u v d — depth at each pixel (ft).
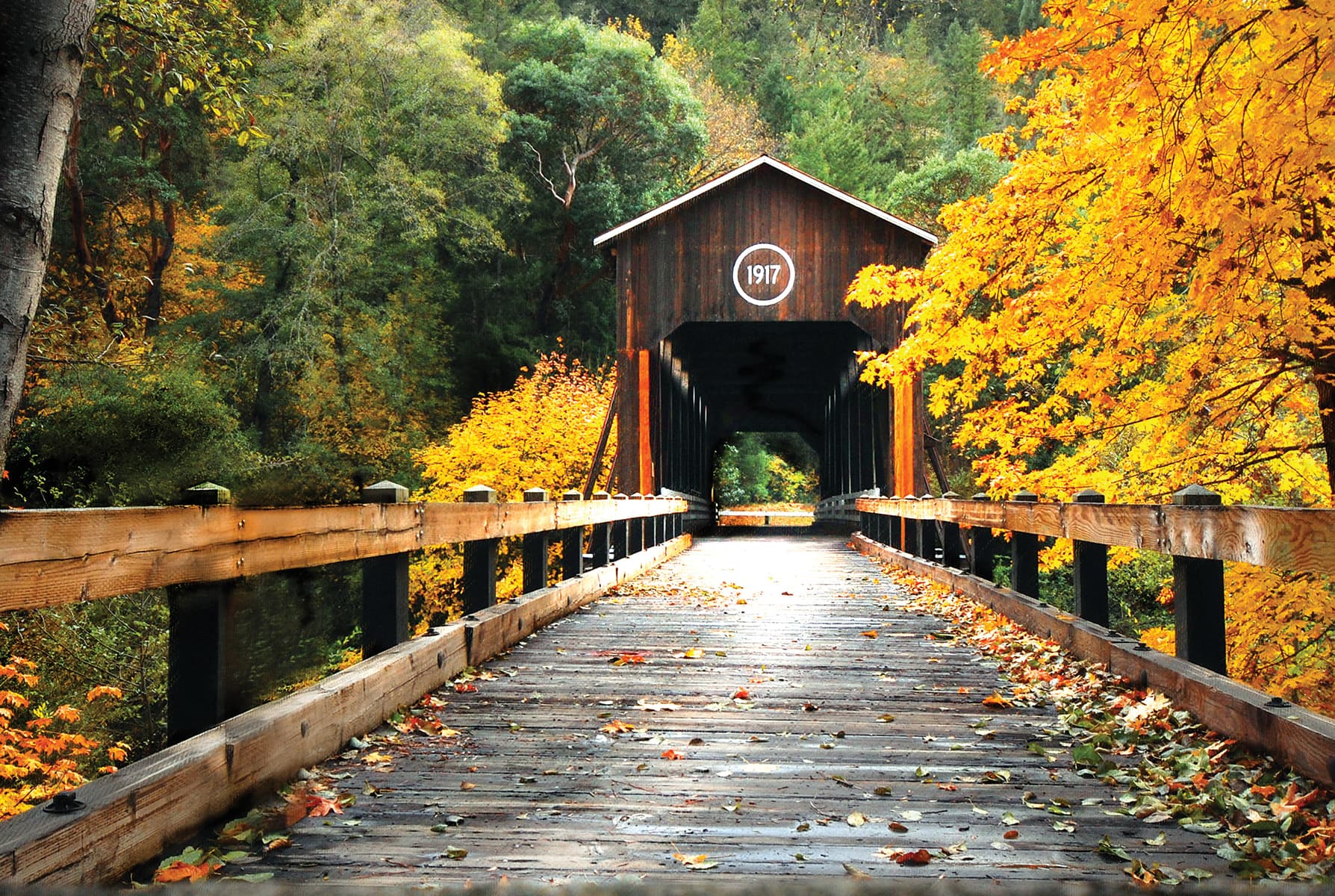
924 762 12.00
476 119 105.19
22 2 8.88
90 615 33.73
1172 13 13.60
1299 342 19.15
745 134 146.30
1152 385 24.26
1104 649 16.16
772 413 121.08
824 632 23.26
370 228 99.09
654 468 56.95
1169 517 13.80
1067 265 24.18
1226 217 14.43
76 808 7.26
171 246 100.73
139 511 8.00
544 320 128.26
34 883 6.56
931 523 40.60
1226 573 23.94
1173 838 9.18
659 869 8.39
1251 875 8.17
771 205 53.62
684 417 83.76
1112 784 11.01
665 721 14.21
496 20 140.36
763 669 18.51
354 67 98.12
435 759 12.02
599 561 32.60
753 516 138.51
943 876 8.24
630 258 53.78
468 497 19.21
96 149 88.58
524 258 128.26
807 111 161.38
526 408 71.15
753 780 11.26
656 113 123.34
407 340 109.70
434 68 102.53
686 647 20.97
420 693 15.02
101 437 43.55
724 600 29.89
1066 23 15.05
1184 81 15.28
